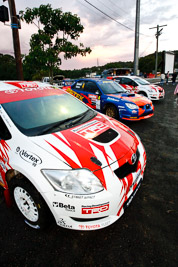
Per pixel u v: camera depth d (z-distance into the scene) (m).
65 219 1.67
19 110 2.31
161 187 2.61
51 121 2.37
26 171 1.68
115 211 1.75
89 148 1.90
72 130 2.20
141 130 5.14
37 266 1.59
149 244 1.75
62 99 2.91
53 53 6.91
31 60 6.70
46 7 6.39
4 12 5.28
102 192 1.64
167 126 5.46
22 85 2.82
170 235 1.84
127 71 27.80
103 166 1.75
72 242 1.80
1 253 1.71
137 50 14.30
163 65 28.73
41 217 1.77
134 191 2.00
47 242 1.81
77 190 1.61
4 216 2.17
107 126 2.47
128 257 1.64
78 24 6.95
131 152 2.07
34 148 1.81
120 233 1.89
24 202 1.96
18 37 6.38
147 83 9.30
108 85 6.21
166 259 1.61
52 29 6.82
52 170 1.64
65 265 1.59
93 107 6.09
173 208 2.21
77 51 7.07
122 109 5.25
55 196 1.62
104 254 1.67
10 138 2.02
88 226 1.68
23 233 1.92
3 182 2.15
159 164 3.23
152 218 2.07
